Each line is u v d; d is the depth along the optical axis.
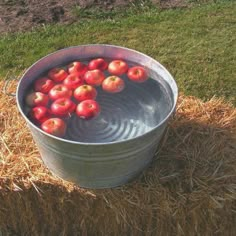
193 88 2.62
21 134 1.92
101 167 1.57
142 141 1.51
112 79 1.75
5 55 2.79
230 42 2.94
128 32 2.99
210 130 1.95
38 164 1.81
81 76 1.80
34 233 1.95
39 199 1.79
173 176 1.77
